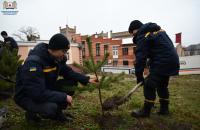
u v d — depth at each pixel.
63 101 3.16
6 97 5.00
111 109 3.71
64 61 3.42
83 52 31.67
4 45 6.66
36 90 2.96
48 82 3.28
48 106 3.07
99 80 3.47
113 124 3.50
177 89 7.13
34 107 3.12
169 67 3.58
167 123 3.63
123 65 39.88
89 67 3.40
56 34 3.08
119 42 40.22
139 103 4.68
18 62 5.37
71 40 38.03
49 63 3.19
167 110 4.04
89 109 4.30
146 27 3.59
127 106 4.58
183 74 13.41
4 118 3.52
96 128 3.38
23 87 3.06
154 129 3.40
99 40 39.56
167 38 3.67
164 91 3.96
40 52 3.14
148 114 3.84
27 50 23.61
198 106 4.81
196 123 3.71
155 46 3.60
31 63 3.01
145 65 3.62
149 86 3.69
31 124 3.45
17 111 4.13
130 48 38.78
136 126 3.48
